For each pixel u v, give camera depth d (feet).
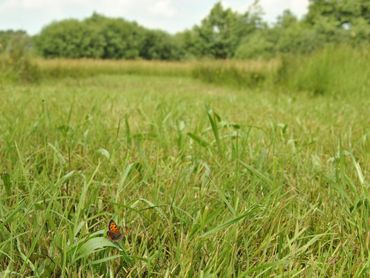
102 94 17.92
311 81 23.44
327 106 14.93
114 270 3.56
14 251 3.71
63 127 7.33
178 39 133.49
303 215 4.49
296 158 6.73
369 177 5.95
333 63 23.71
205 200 4.85
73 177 5.51
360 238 3.96
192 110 12.47
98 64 64.75
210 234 3.89
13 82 27.40
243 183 5.48
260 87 28.73
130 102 15.08
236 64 39.63
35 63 33.81
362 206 4.46
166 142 7.54
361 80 21.09
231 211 4.13
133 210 4.17
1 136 7.13
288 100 16.84
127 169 4.75
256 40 75.00
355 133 9.34
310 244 3.83
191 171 5.57
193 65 58.13
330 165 6.44
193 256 3.63
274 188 4.96
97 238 3.31
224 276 3.33
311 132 9.41
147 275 3.52
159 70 67.05
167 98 16.85
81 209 3.98
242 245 4.01
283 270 3.58
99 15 130.31
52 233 3.88
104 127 8.50
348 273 3.44
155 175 5.57
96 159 6.48
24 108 9.86
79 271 3.24
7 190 4.72
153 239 4.10
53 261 3.38
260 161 6.11
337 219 4.50
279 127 8.43
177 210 4.42
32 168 5.82
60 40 112.16
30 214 4.24
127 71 67.67
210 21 112.88
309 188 5.50
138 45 125.59
